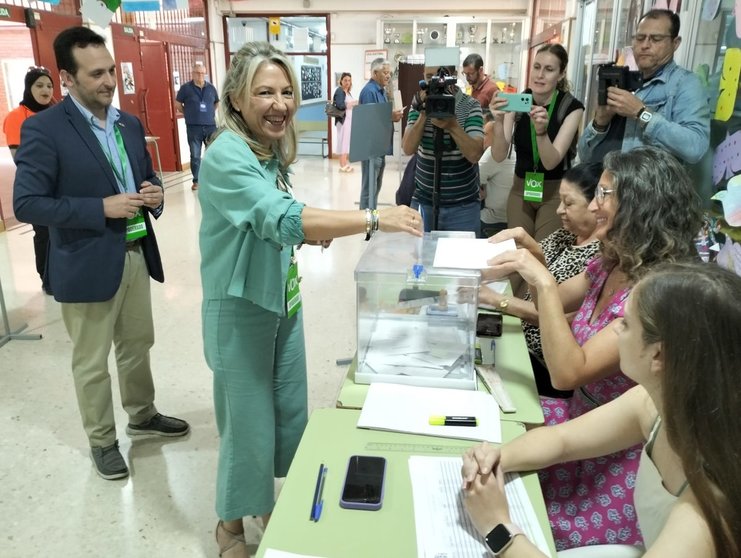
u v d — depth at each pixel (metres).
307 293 4.09
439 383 1.42
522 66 9.23
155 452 2.37
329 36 9.86
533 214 3.20
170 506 2.07
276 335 1.69
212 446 2.41
